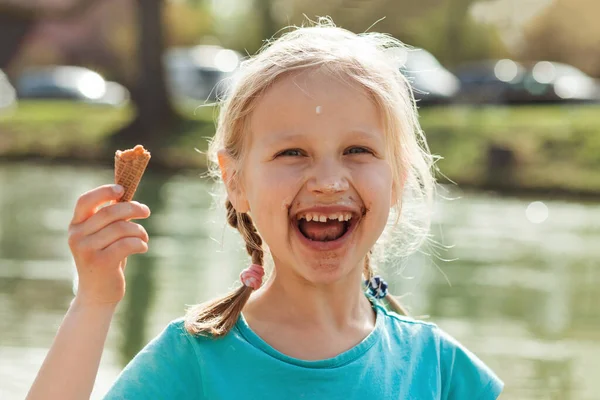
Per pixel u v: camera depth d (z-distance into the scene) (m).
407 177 2.72
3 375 5.59
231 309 2.48
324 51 2.52
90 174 19.77
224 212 2.88
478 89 28.88
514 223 13.66
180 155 21.28
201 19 48.16
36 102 31.09
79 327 2.31
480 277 9.12
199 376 2.42
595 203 16.97
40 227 12.15
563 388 5.61
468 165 19.06
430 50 40.69
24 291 8.07
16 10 36.34
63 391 2.27
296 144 2.43
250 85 2.54
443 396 2.67
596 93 29.05
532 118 22.94
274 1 34.53
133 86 23.98
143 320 6.92
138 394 2.39
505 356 6.27
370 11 36.62
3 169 20.27
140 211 2.31
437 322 7.16
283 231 2.43
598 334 6.98
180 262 9.52
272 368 2.41
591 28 45.53
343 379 2.44
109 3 46.53
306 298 2.51
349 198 2.43
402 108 2.67
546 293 8.48
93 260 2.30
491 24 44.34
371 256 2.94
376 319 2.64
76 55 47.09
